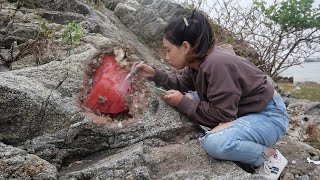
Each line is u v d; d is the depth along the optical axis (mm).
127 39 4762
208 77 2605
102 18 4926
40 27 3861
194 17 2709
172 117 2846
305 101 6066
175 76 3133
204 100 2789
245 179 2430
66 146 2627
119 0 5930
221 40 5961
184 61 2748
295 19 7121
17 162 2244
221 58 2609
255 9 6750
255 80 2658
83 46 3266
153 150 2639
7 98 2486
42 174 2266
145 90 2955
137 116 2828
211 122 2682
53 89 2723
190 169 2531
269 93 2707
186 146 2715
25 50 3445
